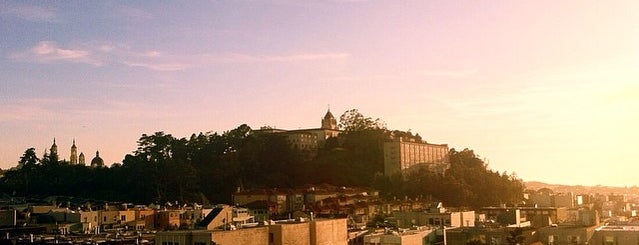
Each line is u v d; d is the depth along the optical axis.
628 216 198.75
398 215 167.38
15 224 154.62
